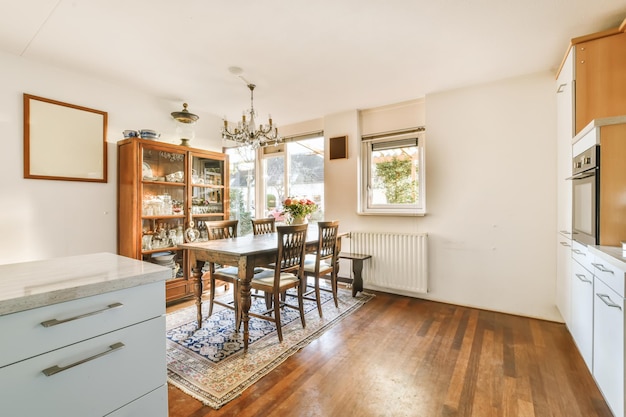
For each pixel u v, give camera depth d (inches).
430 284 132.3
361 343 92.2
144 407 43.6
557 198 106.1
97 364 38.7
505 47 92.4
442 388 70.1
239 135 112.3
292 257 98.7
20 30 82.7
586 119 82.3
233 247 96.6
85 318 37.5
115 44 90.1
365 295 139.8
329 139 159.5
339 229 156.6
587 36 81.7
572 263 87.6
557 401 65.4
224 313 117.3
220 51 94.4
